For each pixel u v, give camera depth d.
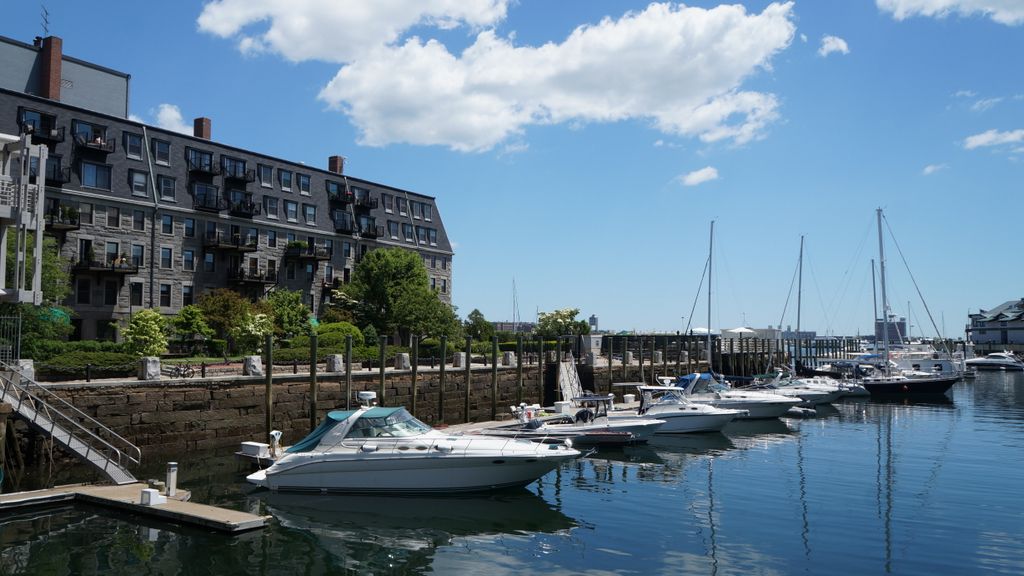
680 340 59.00
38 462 21.19
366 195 66.94
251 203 55.78
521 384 39.47
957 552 13.96
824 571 12.90
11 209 20.09
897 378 51.44
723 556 13.77
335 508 17.50
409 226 71.94
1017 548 14.22
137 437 23.83
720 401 36.31
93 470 20.70
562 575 12.79
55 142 45.16
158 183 50.53
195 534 15.02
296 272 59.84
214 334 45.59
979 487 19.88
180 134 52.53
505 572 12.97
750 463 24.05
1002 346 118.31
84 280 46.00
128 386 23.70
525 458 18.81
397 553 14.08
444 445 18.92
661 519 16.53
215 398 26.25
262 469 20.95
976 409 42.81
